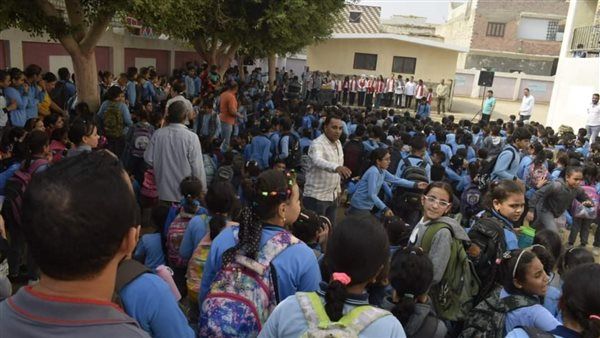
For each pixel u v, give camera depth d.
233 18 12.66
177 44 19.97
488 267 3.21
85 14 7.84
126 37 16.17
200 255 3.02
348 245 1.73
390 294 2.69
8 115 6.91
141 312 1.70
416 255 2.58
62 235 1.06
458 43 43.25
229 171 6.21
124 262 1.77
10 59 11.36
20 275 4.47
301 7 12.82
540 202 5.69
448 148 7.84
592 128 14.48
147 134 6.36
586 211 6.53
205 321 2.15
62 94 9.01
